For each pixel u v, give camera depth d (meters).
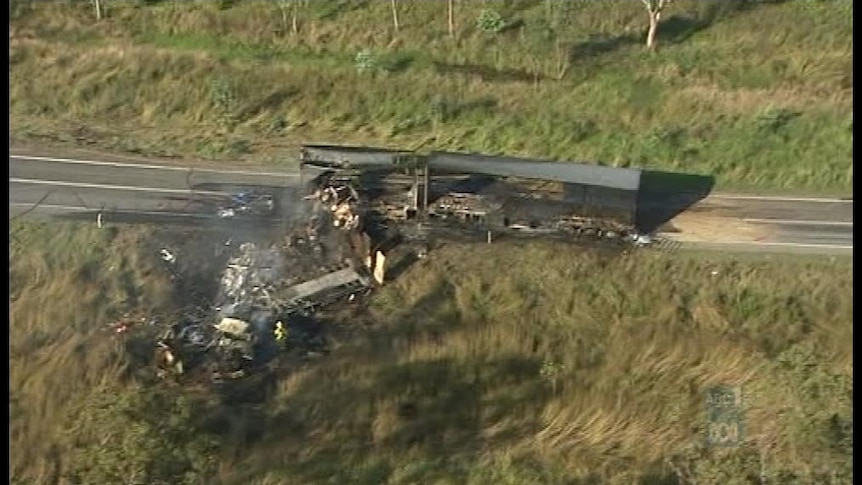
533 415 98.75
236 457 91.62
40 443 90.75
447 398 100.25
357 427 96.50
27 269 111.75
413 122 146.62
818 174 133.62
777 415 96.50
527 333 107.56
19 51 155.00
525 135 143.00
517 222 118.06
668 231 122.19
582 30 170.62
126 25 171.62
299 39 167.25
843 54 161.00
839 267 115.38
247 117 146.88
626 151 139.25
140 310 108.56
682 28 171.50
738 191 131.62
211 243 117.50
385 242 117.56
